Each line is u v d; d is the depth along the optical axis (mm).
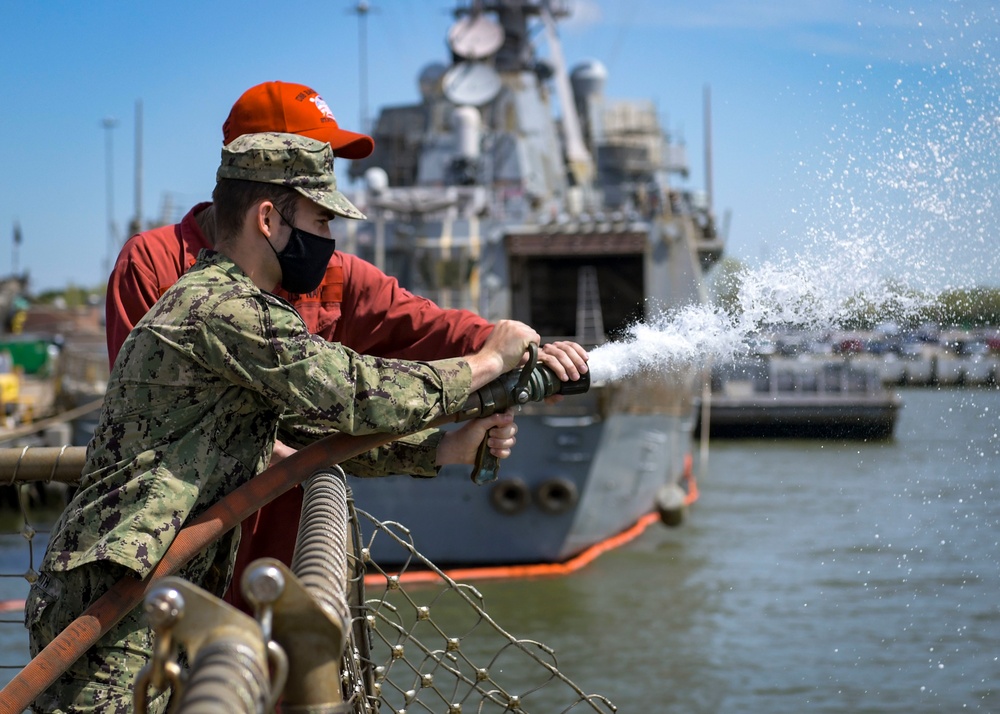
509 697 2346
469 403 2131
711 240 15930
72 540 1893
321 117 2119
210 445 1951
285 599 1166
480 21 18969
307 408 1918
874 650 8914
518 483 13641
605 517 14516
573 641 10406
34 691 1800
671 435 17047
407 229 16469
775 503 17844
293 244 1998
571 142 22031
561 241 16156
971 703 7746
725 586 12297
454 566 13656
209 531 1899
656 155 24812
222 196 2010
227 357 1896
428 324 2619
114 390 1961
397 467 2287
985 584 8320
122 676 1902
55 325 52750
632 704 8672
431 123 19672
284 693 1199
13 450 2625
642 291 19734
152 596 1096
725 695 8594
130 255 2551
